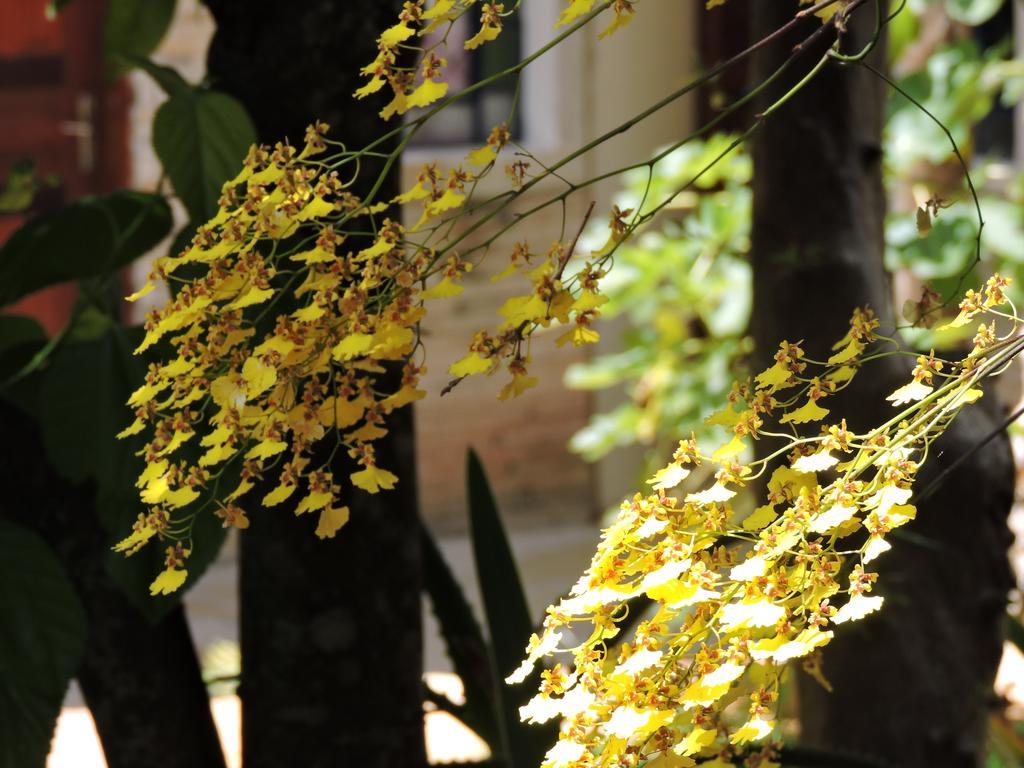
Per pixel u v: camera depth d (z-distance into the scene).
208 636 8.84
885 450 3.17
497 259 10.14
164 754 3.85
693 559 3.19
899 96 6.82
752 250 4.05
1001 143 10.03
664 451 8.47
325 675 3.74
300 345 3.23
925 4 6.80
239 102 3.67
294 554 3.72
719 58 10.58
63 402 3.72
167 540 3.64
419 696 3.80
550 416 11.09
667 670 3.15
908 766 3.99
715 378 7.51
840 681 4.03
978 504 3.96
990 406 4.03
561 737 3.15
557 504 11.24
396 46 3.27
